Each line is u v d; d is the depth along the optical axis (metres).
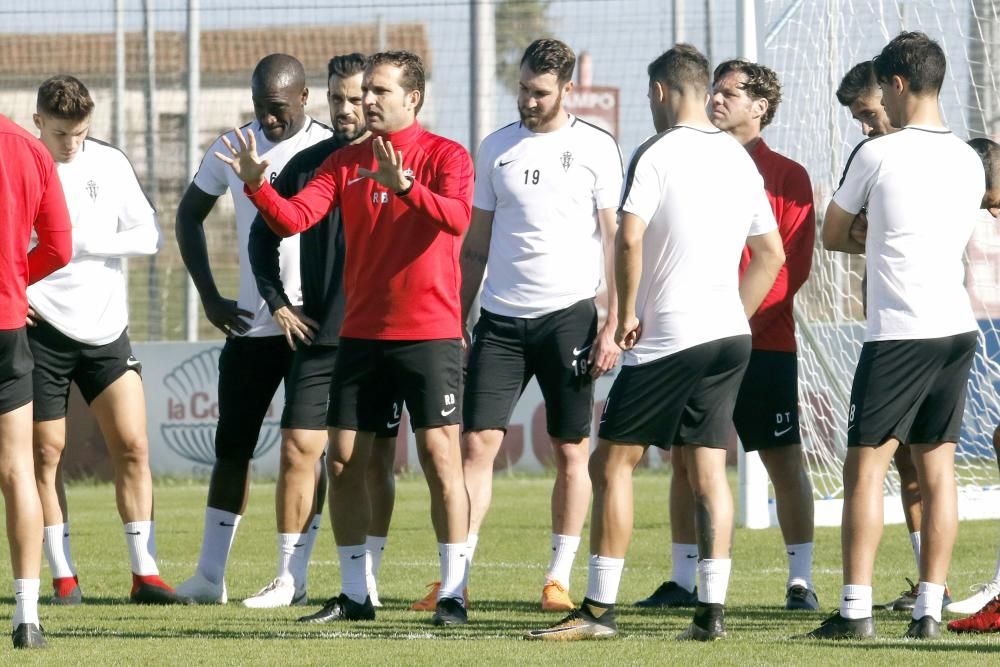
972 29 39.56
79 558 31.56
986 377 38.56
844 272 43.78
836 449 40.19
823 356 38.19
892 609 23.39
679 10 53.66
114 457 24.41
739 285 20.14
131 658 17.16
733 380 18.94
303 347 23.30
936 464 19.19
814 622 21.41
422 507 43.16
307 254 23.12
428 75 54.06
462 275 24.27
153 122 56.97
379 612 22.52
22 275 18.11
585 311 23.44
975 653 17.23
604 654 17.25
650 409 18.61
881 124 24.41
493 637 19.22
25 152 17.92
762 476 36.88
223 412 24.50
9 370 18.05
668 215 18.55
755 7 36.25
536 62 23.36
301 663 16.66
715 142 19.00
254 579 27.84
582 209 23.55
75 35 61.22
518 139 23.86
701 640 18.66
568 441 23.48
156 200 57.41
